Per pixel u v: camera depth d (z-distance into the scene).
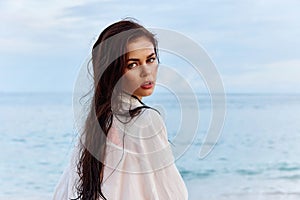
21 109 16.56
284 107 14.15
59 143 13.21
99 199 1.43
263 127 13.62
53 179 12.06
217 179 11.27
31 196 11.01
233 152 12.73
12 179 11.82
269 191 11.13
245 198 10.83
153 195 1.40
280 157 12.90
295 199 10.45
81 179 1.47
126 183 1.41
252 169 12.18
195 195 10.77
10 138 13.56
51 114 15.68
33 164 12.47
